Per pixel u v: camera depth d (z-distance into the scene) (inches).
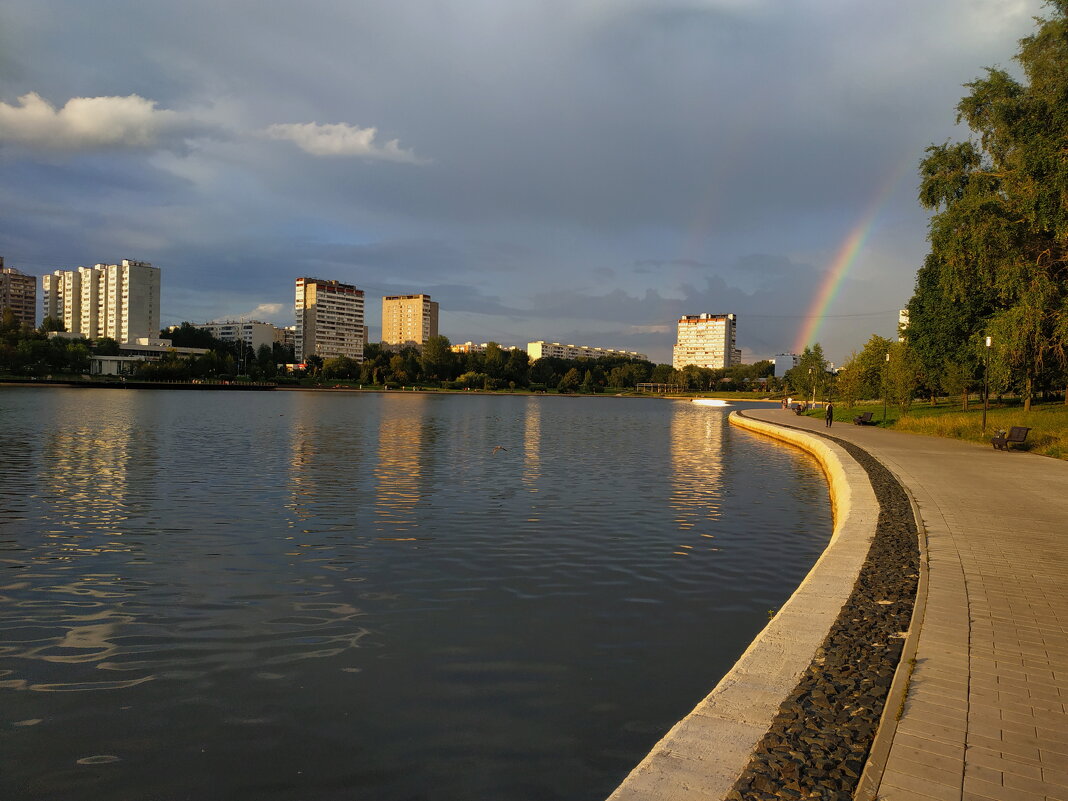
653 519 601.6
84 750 215.0
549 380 7667.3
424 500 682.8
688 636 317.1
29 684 262.8
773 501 708.7
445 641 308.7
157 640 308.8
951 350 1785.2
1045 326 1160.2
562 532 543.5
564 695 253.9
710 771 154.9
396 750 214.7
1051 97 1042.1
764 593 386.6
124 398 3129.9
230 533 528.1
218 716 237.5
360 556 462.3
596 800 187.5
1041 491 608.1
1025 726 177.9
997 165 1284.4
